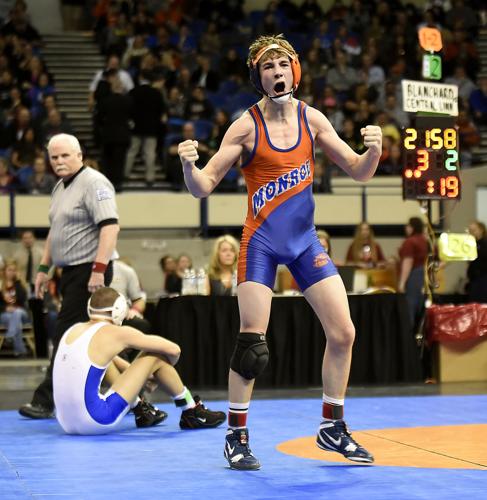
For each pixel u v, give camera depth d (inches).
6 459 289.6
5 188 846.5
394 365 538.0
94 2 1175.6
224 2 1146.0
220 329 517.0
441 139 515.5
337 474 256.4
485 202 877.2
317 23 1138.0
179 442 323.6
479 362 538.6
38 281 410.0
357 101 976.3
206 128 935.0
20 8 1085.8
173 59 1043.9
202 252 856.3
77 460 287.0
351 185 890.7
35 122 902.4
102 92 882.8
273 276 264.5
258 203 263.3
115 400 344.2
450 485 238.8
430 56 521.7
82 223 380.8
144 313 548.7
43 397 389.7
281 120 264.1
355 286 625.0
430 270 538.6
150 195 856.3
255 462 265.9
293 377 531.2
